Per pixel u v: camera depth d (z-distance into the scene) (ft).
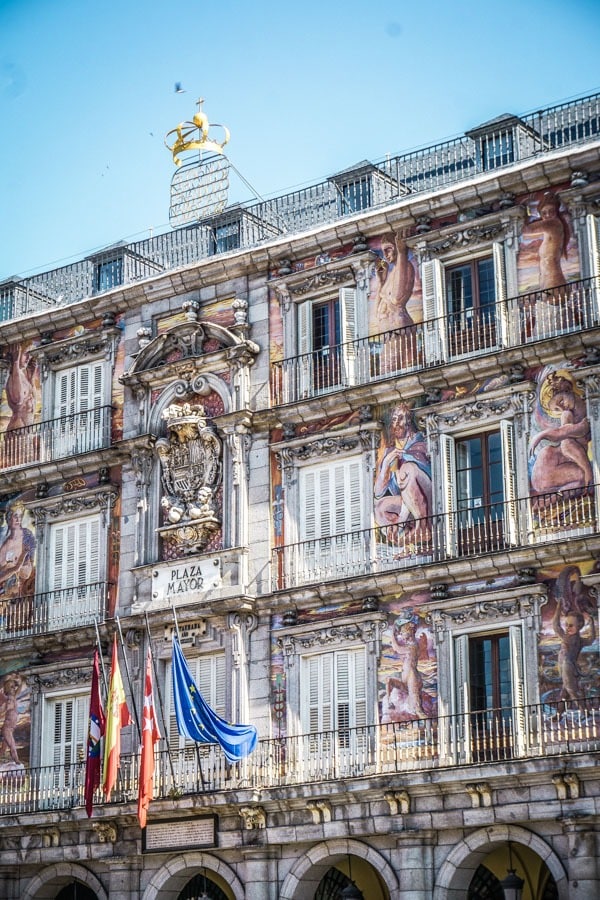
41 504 183.21
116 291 183.42
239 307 174.29
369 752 153.07
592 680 142.72
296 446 166.30
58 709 176.65
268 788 155.74
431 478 156.97
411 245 164.66
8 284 202.39
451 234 161.89
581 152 153.99
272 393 170.09
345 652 158.40
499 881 154.71
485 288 160.35
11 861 172.35
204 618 166.91
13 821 171.32
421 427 159.02
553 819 140.26
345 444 163.22
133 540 174.91
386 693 154.30
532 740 144.05
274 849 156.87
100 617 174.19
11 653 179.63
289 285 171.94
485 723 148.46
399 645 154.71
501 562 148.77
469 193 160.35
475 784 143.43
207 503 170.19
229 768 159.63
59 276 199.52
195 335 176.14
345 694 157.28
